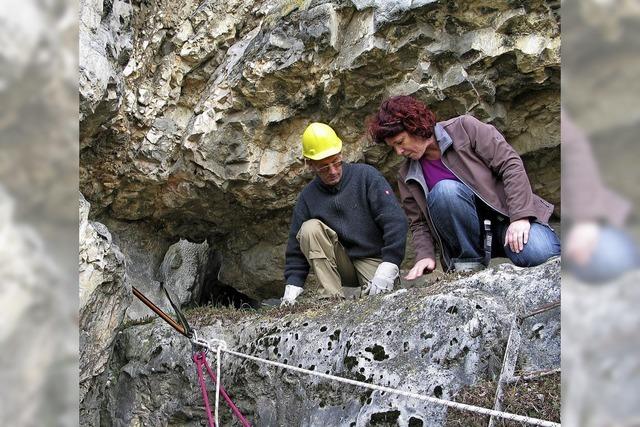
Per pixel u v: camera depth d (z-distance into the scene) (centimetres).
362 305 242
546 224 240
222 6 379
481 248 254
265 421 240
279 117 372
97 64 283
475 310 204
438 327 208
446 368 199
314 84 362
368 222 293
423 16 337
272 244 438
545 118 372
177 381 270
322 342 235
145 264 425
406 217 291
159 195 401
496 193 245
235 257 455
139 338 289
